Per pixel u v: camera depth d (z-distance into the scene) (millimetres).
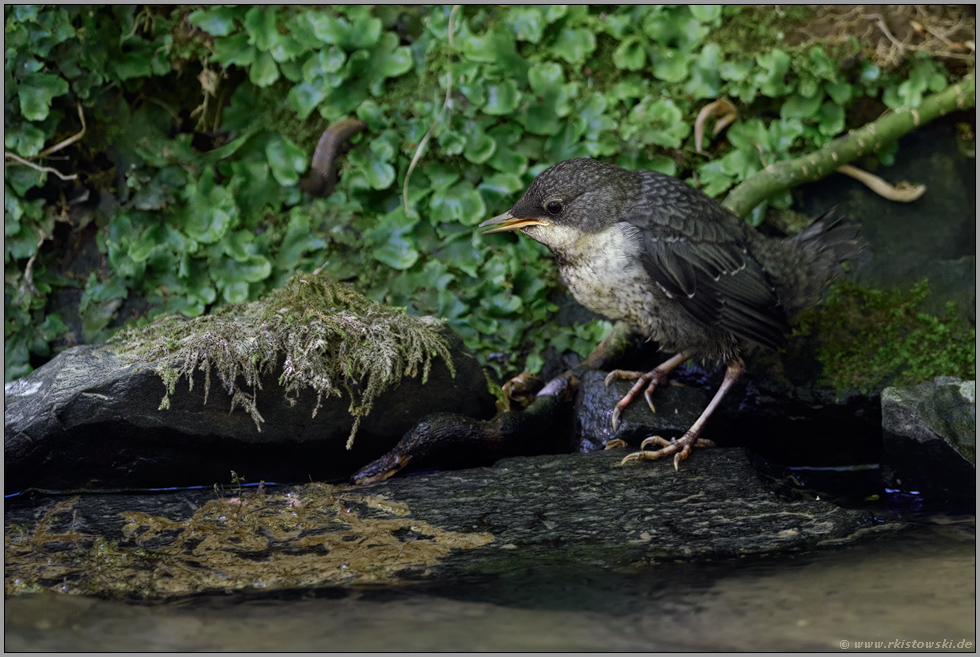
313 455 7445
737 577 5473
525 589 5332
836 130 9156
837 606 5051
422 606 5105
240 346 7031
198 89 9312
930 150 9234
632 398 7785
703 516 6340
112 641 4656
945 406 7648
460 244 9109
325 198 9258
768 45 9281
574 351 8961
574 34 9305
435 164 9211
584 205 7160
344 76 9102
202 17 9055
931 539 6164
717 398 7484
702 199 7430
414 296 9000
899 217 9086
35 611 5035
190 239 8930
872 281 8844
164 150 9109
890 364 8508
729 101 9312
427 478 7027
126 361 7238
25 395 7203
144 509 6602
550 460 7246
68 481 7141
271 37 9086
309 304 7488
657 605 5094
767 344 7484
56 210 9023
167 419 6996
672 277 7082
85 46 8859
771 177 8859
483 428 7551
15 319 8805
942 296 8742
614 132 9219
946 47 9180
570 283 7535
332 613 5020
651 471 7016
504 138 9164
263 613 5023
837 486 7918
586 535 6082
